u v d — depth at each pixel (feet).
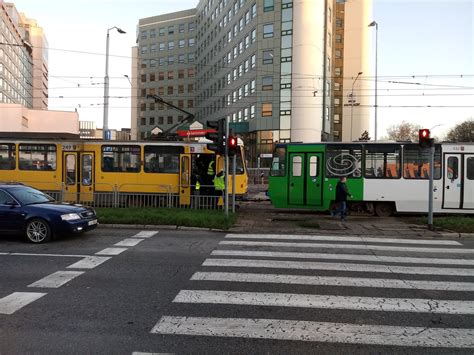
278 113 160.25
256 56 165.99
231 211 53.26
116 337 15.53
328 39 171.01
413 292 21.88
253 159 166.91
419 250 33.45
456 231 42.11
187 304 19.47
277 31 160.35
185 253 31.19
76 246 33.50
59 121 195.83
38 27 451.12
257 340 15.46
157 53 314.76
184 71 301.43
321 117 160.86
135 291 21.40
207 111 250.16
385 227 45.27
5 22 309.63
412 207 55.47
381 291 22.02
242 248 33.47
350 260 29.43
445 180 55.01
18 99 355.97
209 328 16.55
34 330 16.16
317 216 55.77
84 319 17.38
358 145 56.70
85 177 60.03
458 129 227.40
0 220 34.88
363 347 14.98
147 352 14.26
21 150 60.59
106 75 91.30
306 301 20.16
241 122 178.50
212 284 22.90
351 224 47.50
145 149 59.41
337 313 18.56
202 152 59.21
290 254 31.30
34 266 26.66
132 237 38.04
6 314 17.93
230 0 201.36
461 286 23.04
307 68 155.33
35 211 34.73
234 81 196.03
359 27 234.17
